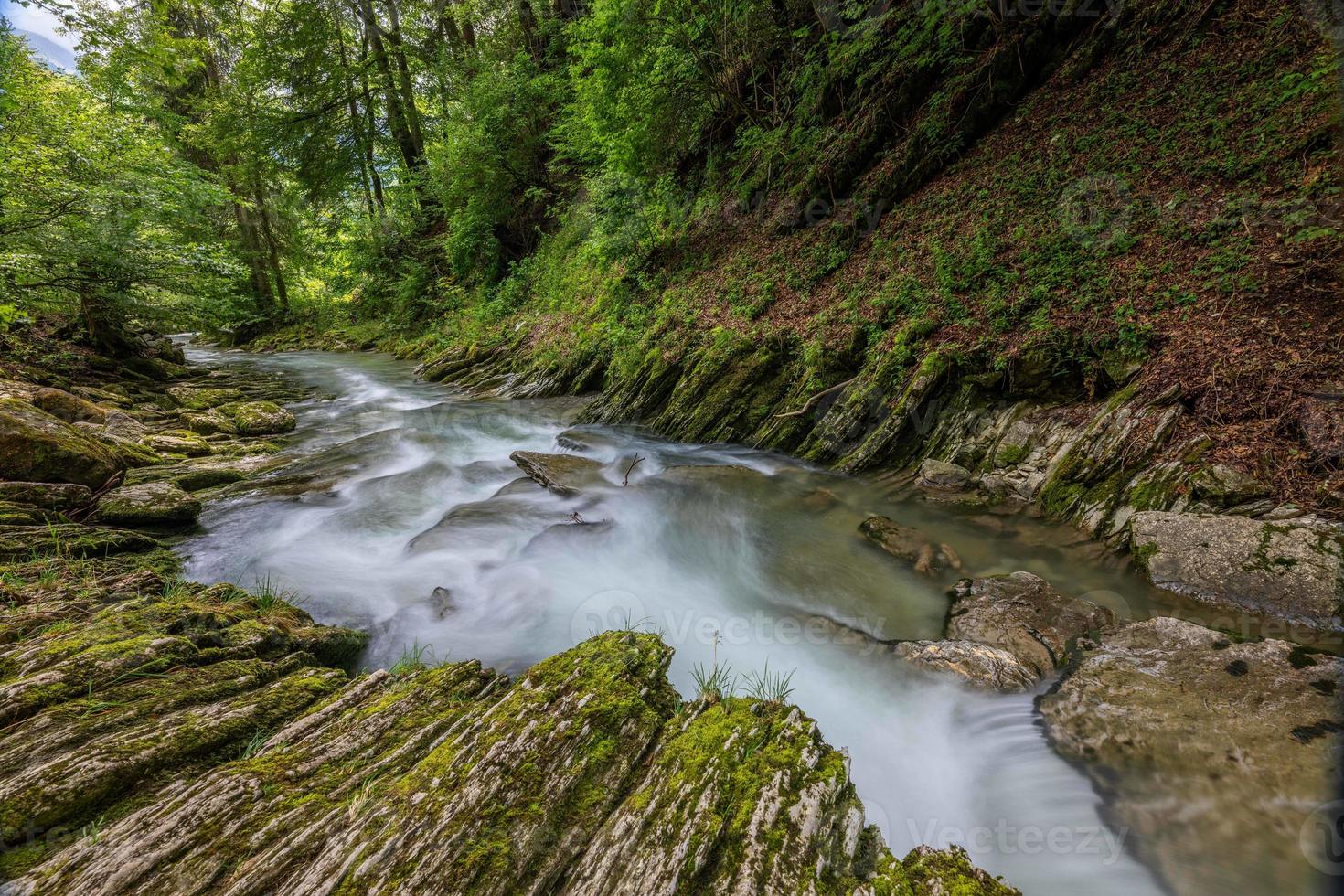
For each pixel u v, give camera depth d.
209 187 13.14
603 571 5.42
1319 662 3.06
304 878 1.94
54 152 10.12
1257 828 2.38
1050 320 6.30
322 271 28.94
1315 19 6.08
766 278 10.10
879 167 9.68
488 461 8.85
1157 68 7.34
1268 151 5.78
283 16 21.75
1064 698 3.25
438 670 3.32
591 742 2.56
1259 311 5.03
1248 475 4.29
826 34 11.16
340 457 8.95
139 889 1.92
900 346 7.20
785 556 5.45
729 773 2.39
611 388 10.78
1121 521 4.79
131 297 11.52
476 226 18.88
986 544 5.14
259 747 2.71
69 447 5.99
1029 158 8.01
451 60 21.48
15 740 2.44
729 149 13.19
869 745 3.20
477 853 2.02
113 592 4.05
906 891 2.04
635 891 1.93
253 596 4.38
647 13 11.43
